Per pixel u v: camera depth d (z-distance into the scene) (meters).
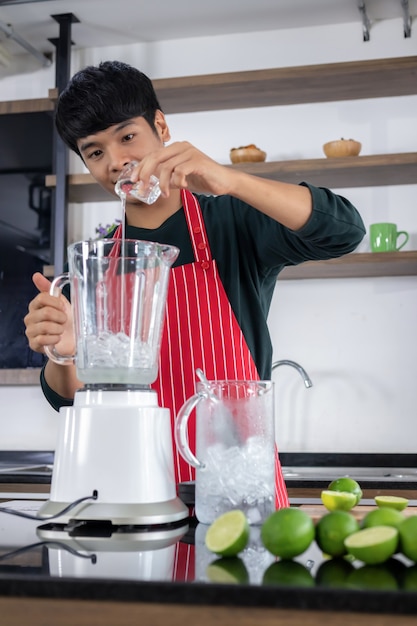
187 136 3.32
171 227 1.62
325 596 0.67
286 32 3.28
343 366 3.12
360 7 3.04
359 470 2.94
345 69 2.96
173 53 3.36
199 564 0.81
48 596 0.73
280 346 3.16
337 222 1.42
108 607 0.71
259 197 1.34
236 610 0.69
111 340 1.10
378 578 0.73
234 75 3.03
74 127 1.55
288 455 3.08
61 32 3.21
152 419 1.10
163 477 1.10
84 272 1.09
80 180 3.15
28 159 3.29
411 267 2.97
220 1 3.06
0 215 3.30
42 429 3.28
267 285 1.69
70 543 0.95
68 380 1.42
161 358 1.51
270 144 3.25
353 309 3.14
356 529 0.85
